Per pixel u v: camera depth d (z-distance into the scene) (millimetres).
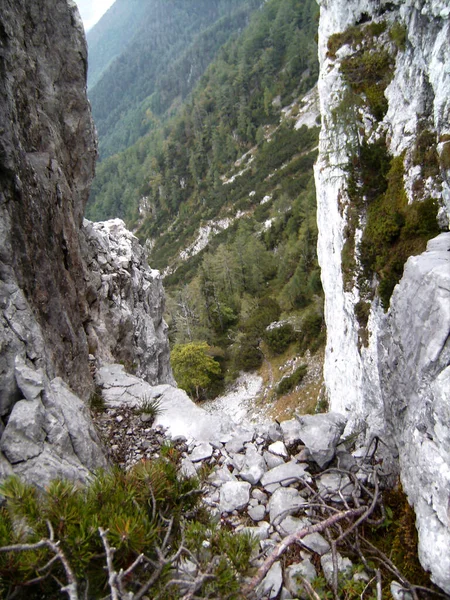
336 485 5754
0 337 5086
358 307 14352
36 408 4875
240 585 3680
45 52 8453
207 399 37125
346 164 14922
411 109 12516
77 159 10070
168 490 4008
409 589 4172
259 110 97250
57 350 6797
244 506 5715
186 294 50281
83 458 5191
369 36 15445
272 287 51750
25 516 3268
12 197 6047
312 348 32938
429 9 10672
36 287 6445
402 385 5129
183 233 85812
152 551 3469
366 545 4828
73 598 2596
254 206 75250
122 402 8203
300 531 4332
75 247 9031
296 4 114562
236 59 126562
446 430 3961
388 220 12289
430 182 11328
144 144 138625
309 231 48062
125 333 11773
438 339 4414
